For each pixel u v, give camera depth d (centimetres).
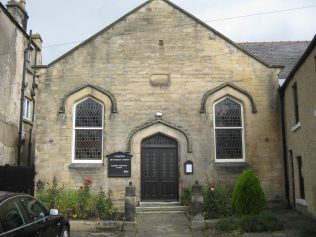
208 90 1523
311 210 1213
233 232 1048
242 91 1517
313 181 1184
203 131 1496
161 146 1507
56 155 1477
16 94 1666
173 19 1570
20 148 1631
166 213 1375
